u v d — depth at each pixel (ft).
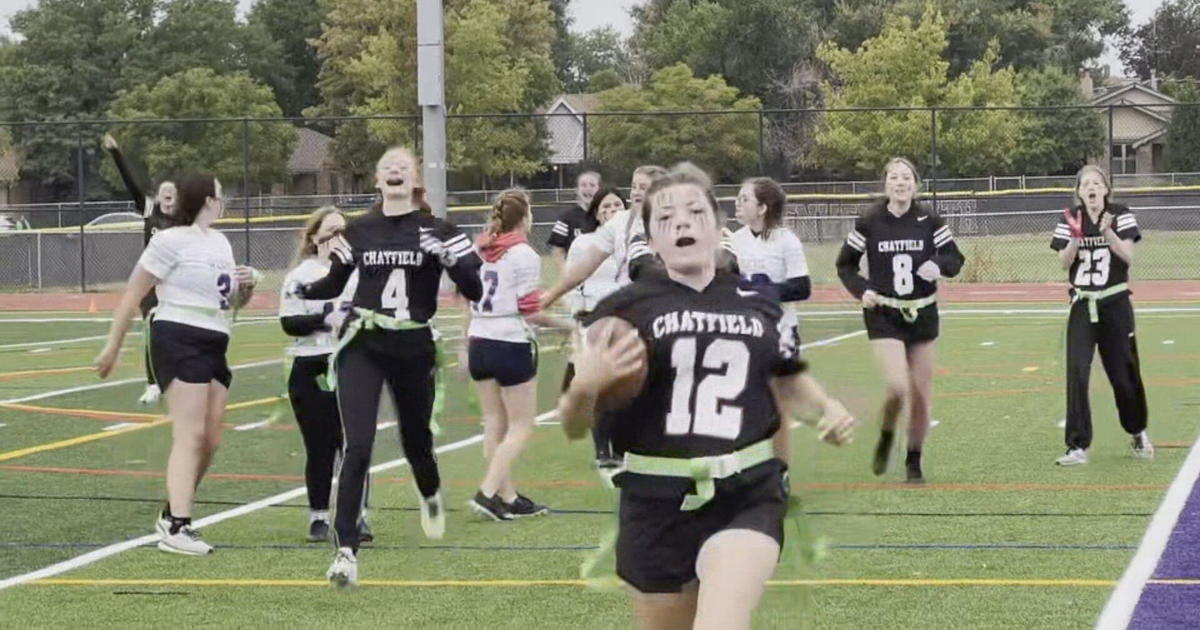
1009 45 267.18
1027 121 190.08
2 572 30.07
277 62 258.78
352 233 28.66
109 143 48.42
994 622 24.86
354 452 28.07
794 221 142.82
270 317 99.55
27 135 221.25
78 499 38.52
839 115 186.19
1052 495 36.55
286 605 27.02
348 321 28.76
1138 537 31.48
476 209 139.95
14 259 126.52
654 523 17.79
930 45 191.83
